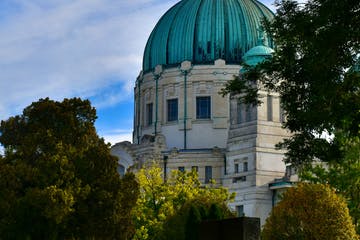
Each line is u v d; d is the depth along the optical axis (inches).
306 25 1217.4
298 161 1435.8
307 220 2650.1
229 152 4527.6
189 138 4877.0
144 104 5172.2
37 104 2422.5
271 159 4375.0
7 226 2164.1
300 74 1314.0
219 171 4596.5
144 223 2972.4
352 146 2605.8
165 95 5019.7
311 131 1386.6
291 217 2667.3
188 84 4931.1
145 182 3169.3
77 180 2219.5
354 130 1279.5
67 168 2229.3
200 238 1116.5
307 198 2669.8
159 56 5132.9
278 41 1349.7
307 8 1255.5
